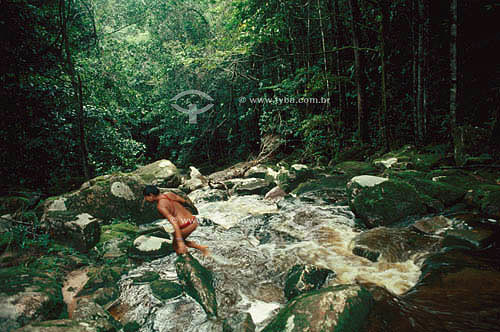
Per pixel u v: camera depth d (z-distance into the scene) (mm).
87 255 4359
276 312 2984
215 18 15812
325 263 3799
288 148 13086
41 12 7492
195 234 5191
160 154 20000
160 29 16172
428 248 3682
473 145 6078
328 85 10578
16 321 2467
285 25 11461
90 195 5656
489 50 7719
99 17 13055
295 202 6656
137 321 2936
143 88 16438
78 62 9859
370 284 3217
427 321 2275
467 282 2785
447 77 8422
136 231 5395
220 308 3076
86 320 2604
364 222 4922
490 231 3643
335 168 8484
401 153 7730
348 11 10500
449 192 4863
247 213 6547
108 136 9805
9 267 3648
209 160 16875
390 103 8977
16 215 5098
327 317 2182
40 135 7539
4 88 6738
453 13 6191
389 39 9180
